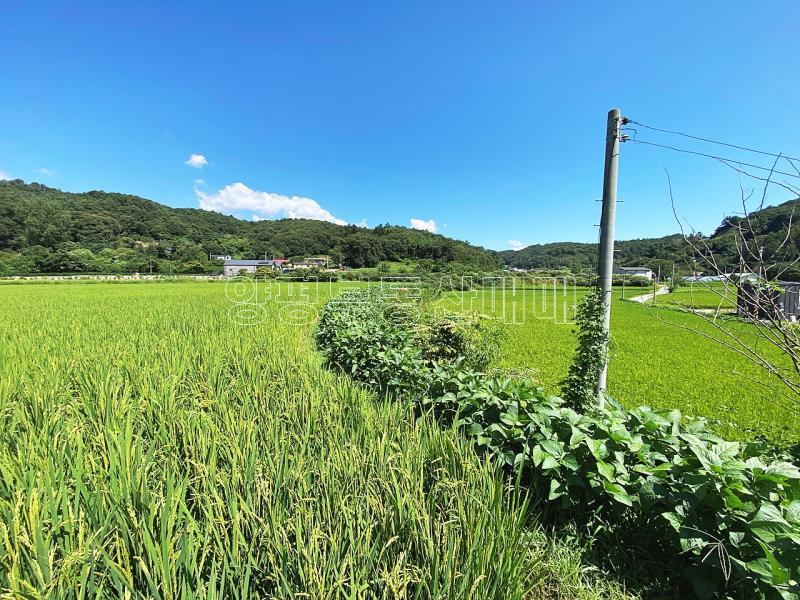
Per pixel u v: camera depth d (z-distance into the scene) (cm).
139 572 204
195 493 275
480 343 841
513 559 224
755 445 289
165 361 605
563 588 256
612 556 279
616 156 536
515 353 1087
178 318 1262
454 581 206
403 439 343
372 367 630
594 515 295
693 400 665
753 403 648
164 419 389
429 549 214
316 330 1171
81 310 1596
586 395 534
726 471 235
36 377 527
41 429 363
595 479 287
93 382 490
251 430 351
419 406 472
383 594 193
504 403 356
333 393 475
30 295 2848
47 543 207
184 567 206
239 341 811
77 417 407
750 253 264
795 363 259
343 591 185
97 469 283
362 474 287
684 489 248
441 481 275
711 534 233
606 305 545
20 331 995
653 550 281
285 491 274
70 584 187
